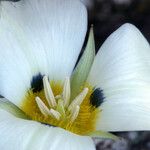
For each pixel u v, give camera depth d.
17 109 0.13
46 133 0.11
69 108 0.13
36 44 0.13
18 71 0.13
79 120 0.13
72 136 0.11
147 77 0.13
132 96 0.13
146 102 0.13
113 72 0.13
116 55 0.13
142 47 0.13
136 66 0.13
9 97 0.12
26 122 0.11
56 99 0.13
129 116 0.13
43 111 0.13
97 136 0.12
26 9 0.13
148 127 0.12
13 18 0.13
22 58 0.13
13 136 0.11
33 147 0.11
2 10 0.13
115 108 0.13
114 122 0.13
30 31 0.13
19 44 0.13
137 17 0.24
